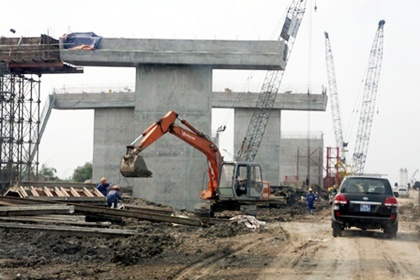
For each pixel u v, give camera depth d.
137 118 41.31
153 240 17.78
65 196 26.77
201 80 41.09
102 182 28.84
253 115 69.06
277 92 68.06
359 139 104.38
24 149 51.88
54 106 65.00
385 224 19.56
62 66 45.44
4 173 48.66
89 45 41.47
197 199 40.47
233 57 40.12
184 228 22.86
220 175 30.95
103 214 22.50
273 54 40.03
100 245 16.73
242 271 12.84
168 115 28.97
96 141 64.56
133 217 23.02
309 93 68.94
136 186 41.06
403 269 13.20
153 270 12.94
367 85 103.06
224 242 18.45
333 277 12.01
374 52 102.00
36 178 51.97
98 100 63.88
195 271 12.89
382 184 20.17
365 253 15.85
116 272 12.62
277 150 69.69
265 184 32.09
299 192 63.81
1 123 48.53
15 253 14.93
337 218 19.84
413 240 19.50
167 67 41.16
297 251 16.27
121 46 41.25
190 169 40.47
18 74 49.09
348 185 20.28
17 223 19.00
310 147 96.50
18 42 45.56
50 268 12.96
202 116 40.94
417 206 52.81
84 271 12.58
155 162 40.59
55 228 17.98
